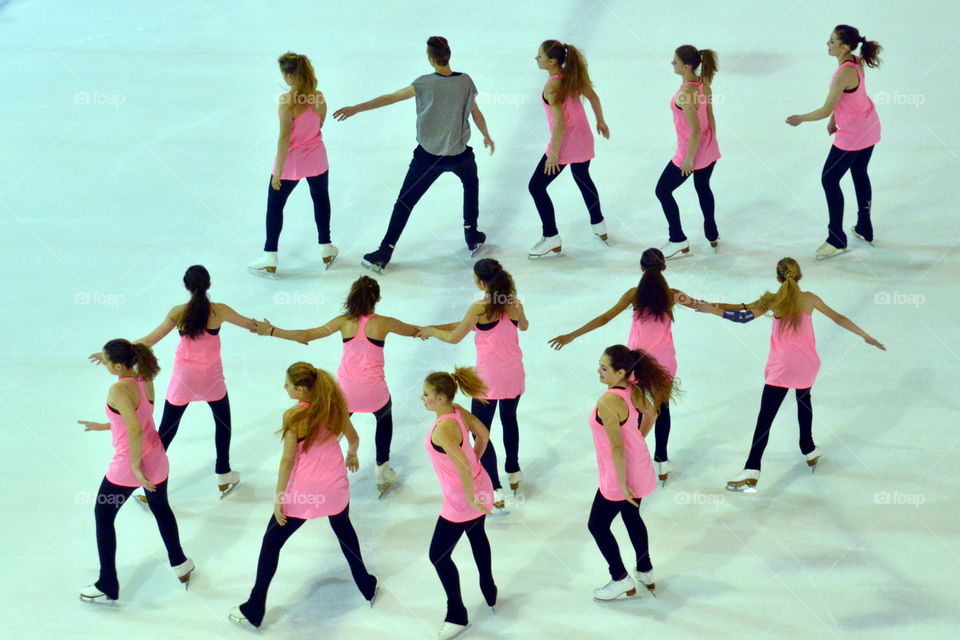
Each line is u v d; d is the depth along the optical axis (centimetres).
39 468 1939
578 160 2405
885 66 3278
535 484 1888
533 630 1583
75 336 2294
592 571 1698
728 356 2181
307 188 2897
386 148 3041
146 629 1608
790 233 2548
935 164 2777
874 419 1981
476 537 1566
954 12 3669
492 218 2695
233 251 2591
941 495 1803
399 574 1708
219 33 3816
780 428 1991
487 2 4003
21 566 1728
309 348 2261
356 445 1631
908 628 1556
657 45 3544
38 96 3362
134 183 2886
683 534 1756
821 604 1606
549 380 2138
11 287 2458
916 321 2222
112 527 1628
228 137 3105
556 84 2308
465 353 2222
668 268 2439
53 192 2844
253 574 1714
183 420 2081
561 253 2539
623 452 1519
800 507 1798
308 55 3575
